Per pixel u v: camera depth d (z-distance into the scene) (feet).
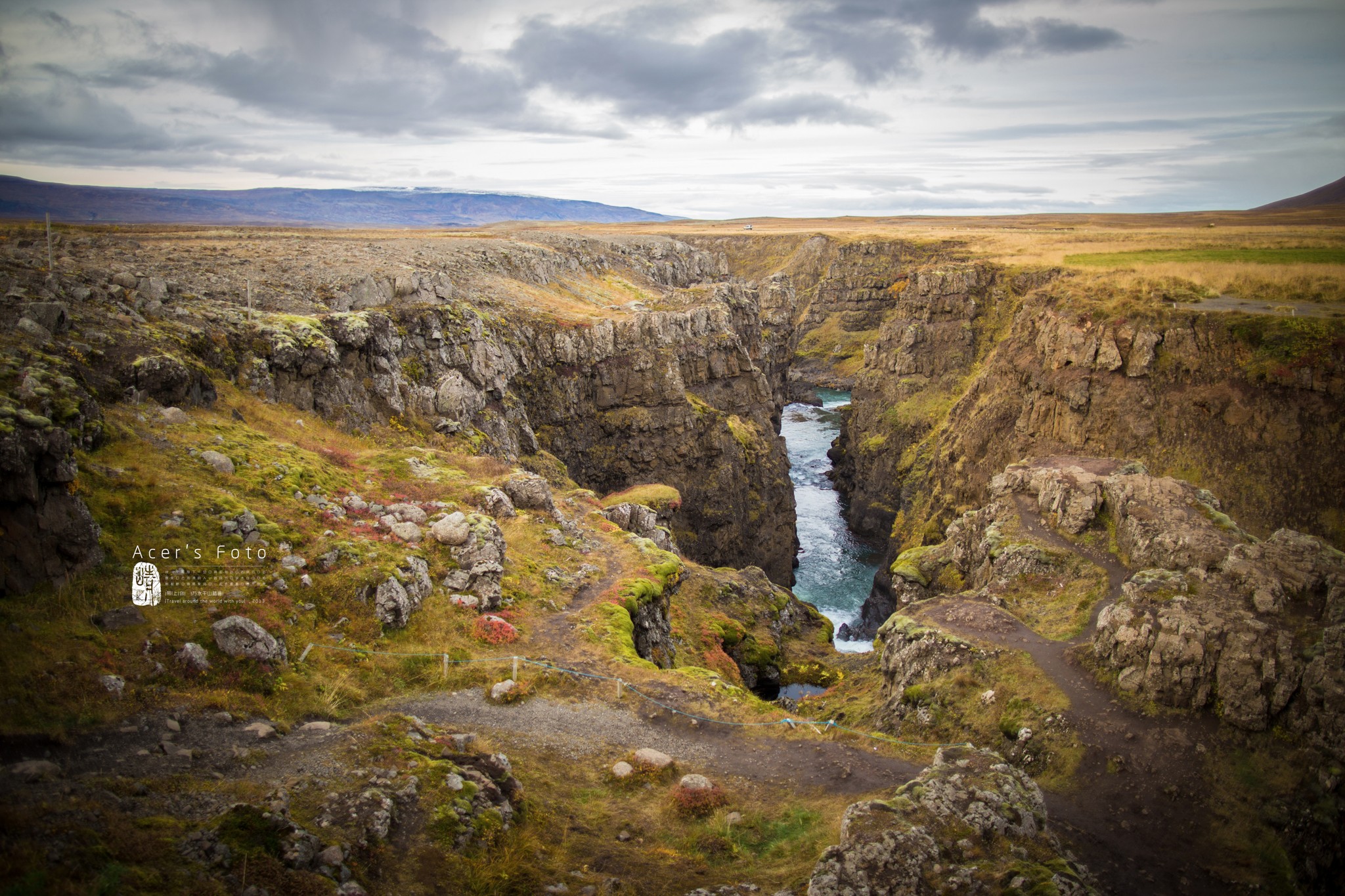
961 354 296.71
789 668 153.58
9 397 73.56
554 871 54.85
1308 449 155.53
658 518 190.19
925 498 238.68
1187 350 174.29
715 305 278.87
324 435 123.95
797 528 287.89
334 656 74.23
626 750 74.43
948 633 105.19
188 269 161.38
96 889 39.17
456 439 151.53
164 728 56.65
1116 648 91.50
